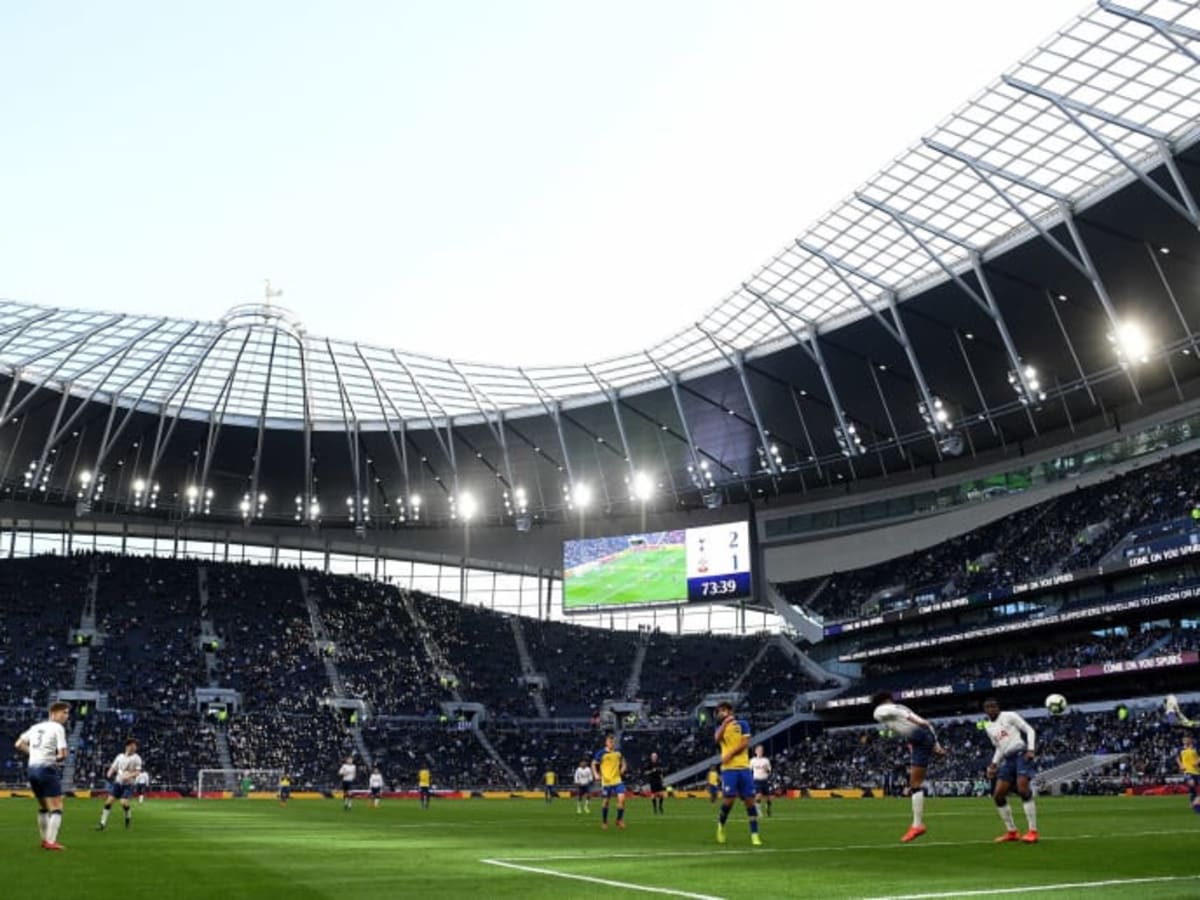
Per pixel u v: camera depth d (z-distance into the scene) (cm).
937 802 4250
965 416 7162
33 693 6881
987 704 1703
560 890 1051
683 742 7850
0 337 6719
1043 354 6525
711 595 7756
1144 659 5547
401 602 9175
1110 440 7125
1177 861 1303
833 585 8250
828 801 5203
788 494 8612
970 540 7638
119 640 7619
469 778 7256
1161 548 5816
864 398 7344
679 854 1537
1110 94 4881
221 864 1414
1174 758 4984
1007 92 5009
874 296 6625
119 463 8150
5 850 1650
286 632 8269
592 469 8606
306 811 3962
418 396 8075
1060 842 1636
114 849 1722
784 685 8225
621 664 8919
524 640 9150
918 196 5738
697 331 7200
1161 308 5931
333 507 8962
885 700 1742
